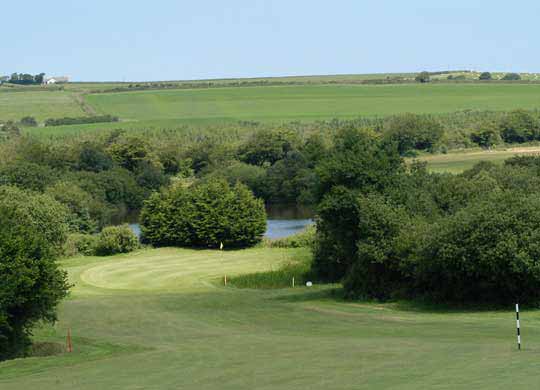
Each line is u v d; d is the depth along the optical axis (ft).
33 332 144.25
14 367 105.70
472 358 87.97
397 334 125.08
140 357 107.86
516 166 323.16
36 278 125.08
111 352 118.32
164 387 80.94
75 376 93.04
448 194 204.54
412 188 200.85
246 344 116.47
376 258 179.01
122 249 323.16
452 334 120.67
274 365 91.76
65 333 144.25
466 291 166.61
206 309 175.83
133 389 80.69
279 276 240.12
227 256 304.91
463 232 158.20
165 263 287.89
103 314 169.78
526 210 154.71
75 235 328.49
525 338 109.50
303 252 300.61
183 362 99.30
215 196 336.08
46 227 303.27
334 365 89.04
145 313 170.50
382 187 195.00
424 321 143.84
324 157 199.21
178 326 150.61
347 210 191.83
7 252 122.83
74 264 290.35
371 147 198.18
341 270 230.48
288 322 151.23
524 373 76.07
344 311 166.61
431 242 164.25
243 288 230.07
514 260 150.61
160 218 342.44
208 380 83.82
